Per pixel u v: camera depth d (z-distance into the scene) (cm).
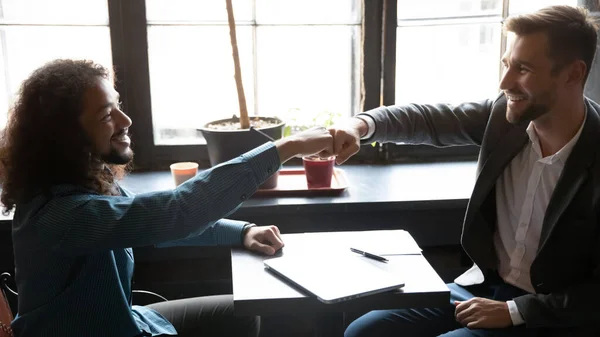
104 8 231
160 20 235
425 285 149
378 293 144
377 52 242
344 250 169
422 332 186
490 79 250
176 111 244
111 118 158
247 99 246
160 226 148
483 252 185
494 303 169
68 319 153
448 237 234
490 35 248
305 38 243
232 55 218
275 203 211
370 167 246
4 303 170
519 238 179
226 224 180
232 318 185
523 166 179
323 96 249
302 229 223
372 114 195
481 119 198
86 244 145
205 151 245
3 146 153
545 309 163
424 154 251
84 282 152
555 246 167
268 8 239
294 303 143
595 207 163
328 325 163
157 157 244
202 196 152
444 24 244
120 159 162
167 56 238
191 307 188
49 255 149
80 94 149
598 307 161
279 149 163
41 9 229
